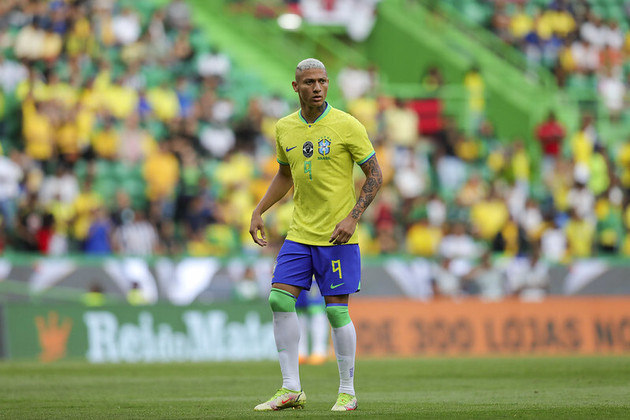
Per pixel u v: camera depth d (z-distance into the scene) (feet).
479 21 294.05
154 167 207.62
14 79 215.72
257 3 279.08
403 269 184.03
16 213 188.75
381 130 243.60
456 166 244.01
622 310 182.80
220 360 158.81
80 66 225.56
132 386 96.89
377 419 56.90
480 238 217.15
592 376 108.37
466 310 174.19
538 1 297.74
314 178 64.28
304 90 63.41
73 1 236.02
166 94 227.20
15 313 154.81
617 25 302.45
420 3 294.87
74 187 194.70
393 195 220.43
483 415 59.82
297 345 65.87
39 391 90.17
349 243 64.59
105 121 213.25
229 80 249.96
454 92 262.26
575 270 194.08
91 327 157.48
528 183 246.88
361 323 167.32
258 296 175.42
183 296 171.63
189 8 268.62
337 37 286.66
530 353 175.22
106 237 184.03
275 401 65.05
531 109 273.75
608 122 280.92
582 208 242.37
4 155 205.46
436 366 131.85
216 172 217.97
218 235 201.98
